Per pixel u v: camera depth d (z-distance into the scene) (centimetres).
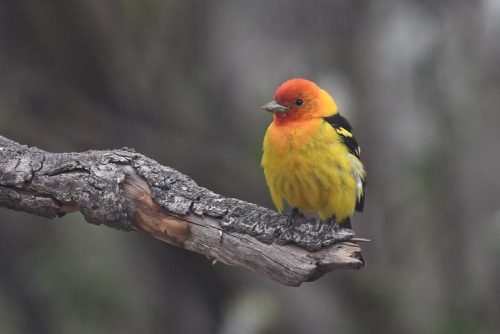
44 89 1456
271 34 1630
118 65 1480
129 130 1488
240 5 1631
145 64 1509
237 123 1568
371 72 1602
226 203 841
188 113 1532
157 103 1505
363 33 1605
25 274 1684
